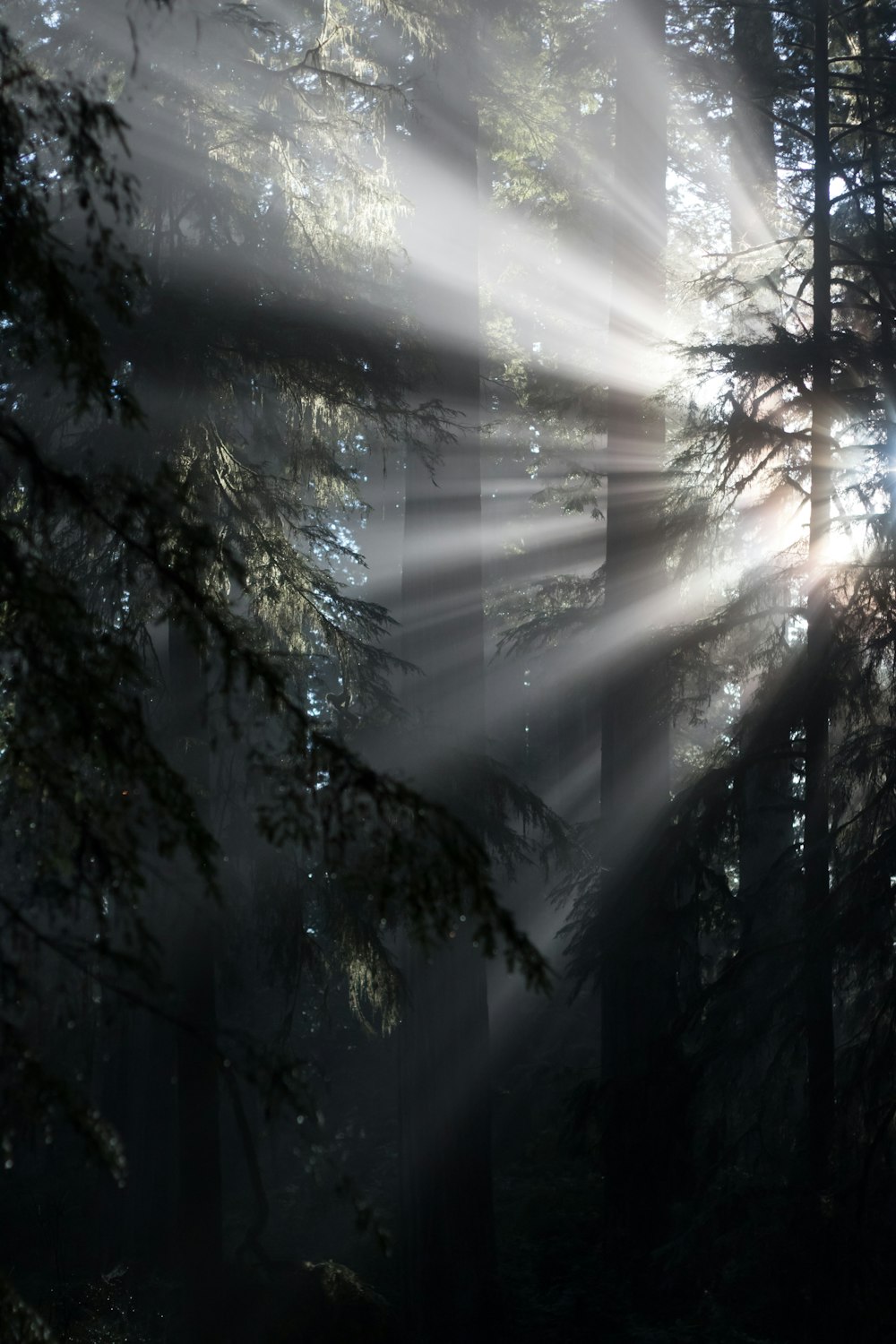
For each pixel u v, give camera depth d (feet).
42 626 10.94
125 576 28.07
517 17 44.65
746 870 50.03
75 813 11.55
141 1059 48.39
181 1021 12.61
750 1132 33.35
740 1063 33.96
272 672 11.73
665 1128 34.60
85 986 13.07
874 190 38.01
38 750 11.39
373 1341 34.45
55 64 30.63
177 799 11.39
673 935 35.68
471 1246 39.40
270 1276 35.19
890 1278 29.45
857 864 33.09
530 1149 53.78
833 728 36.45
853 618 33.96
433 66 41.52
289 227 34.32
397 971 33.83
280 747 31.04
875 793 33.63
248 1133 34.06
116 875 11.73
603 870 42.04
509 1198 49.57
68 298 11.38
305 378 32.04
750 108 43.09
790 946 33.47
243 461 32.42
